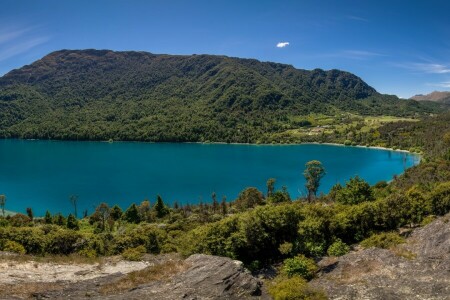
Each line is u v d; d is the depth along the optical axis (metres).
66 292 26.34
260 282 30.11
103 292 26.50
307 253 45.06
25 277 29.91
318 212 51.69
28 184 176.75
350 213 53.31
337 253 43.28
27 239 48.50
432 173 122.62
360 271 32.56
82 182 182.50
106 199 150.75
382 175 196.12
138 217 109.56
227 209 112.94
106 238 65.88
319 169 110.44
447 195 56.19
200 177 196.38
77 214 130.62
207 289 26.91
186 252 44.91
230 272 29.36
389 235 46.59
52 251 49.38
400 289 27.11
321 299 26.50
